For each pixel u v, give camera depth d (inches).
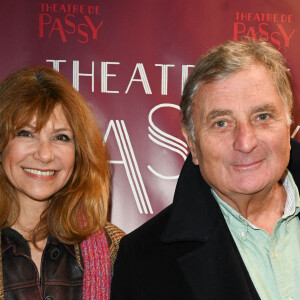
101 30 122.1
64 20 122.0
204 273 77.8
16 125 85.8
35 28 122.3
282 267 77.1
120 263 85.1
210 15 122.3
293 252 78.4
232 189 75.3
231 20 122.4
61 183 90.2
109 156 123.0
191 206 82.7
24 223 91.7
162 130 123.3
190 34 122.3
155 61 122.4
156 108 123.0
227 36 122.3
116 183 123.7
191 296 77.1
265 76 73.1
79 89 122.5
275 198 81.4
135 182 123.9
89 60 122.2
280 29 122.6
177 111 123.0
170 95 123.0
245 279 76.2
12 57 122.3
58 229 91.3
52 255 89.8
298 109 121.4
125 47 122.3
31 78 88.7
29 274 86.9
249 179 73.8
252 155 73.1
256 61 73.4
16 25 122.3
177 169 123.7
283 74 75.1
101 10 122.0
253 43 76.1
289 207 78.9
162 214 86.9
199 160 78.7
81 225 93.2
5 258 87.2
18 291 85.6
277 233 79.0
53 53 122.3
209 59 74.4
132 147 123.3
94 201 94.4
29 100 86.0
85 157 93.6
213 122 73.9
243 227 79.1
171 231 80.7
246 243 79.2
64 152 89.0
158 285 79.8
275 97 73.2
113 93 122.6
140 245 83.6
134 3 122.0
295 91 121.9
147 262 81.8
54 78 89.8
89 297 89.0
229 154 74.0
